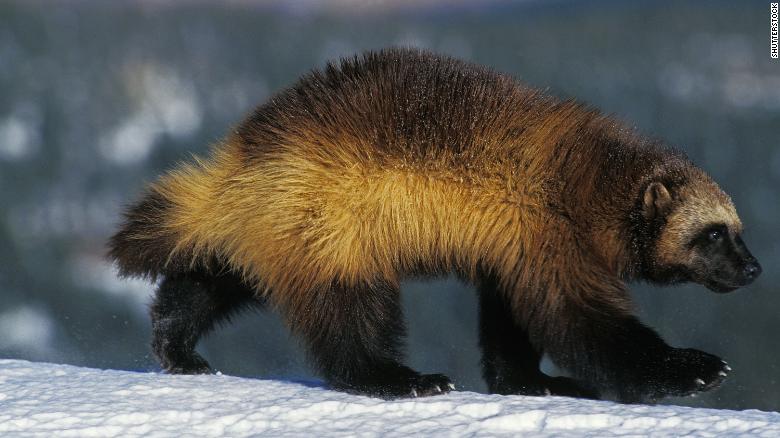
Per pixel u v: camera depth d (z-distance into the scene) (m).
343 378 9.62
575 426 7.70
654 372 9.22
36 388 8.97
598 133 10.22
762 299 31.92
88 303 47.47
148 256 11.28
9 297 48.72
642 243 10.05
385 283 9.95
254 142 10.33
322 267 9.71
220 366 24.28
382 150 9.70
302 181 9.77
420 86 9.93
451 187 9.80
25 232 57.31
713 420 7.72
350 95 9.95
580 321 9.58
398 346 10.00
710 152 53.69
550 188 9.79
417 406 8.25
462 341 32.12
